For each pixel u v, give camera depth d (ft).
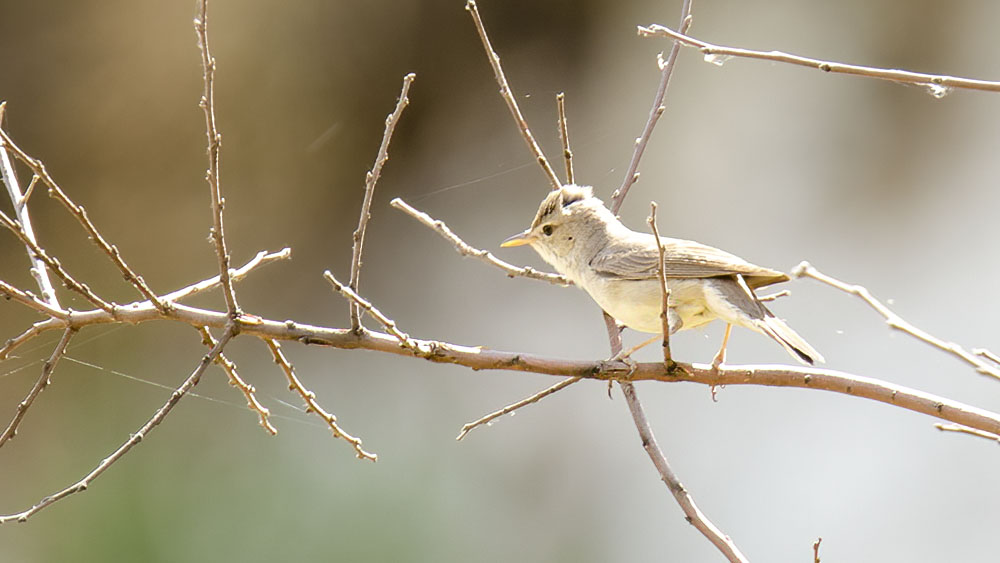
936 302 47.21
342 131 53.42
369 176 17.71
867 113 51.06
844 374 18.63
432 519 44.24
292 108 52.49
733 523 44.27
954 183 49.52
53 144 49.96
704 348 46.85
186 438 44.88
